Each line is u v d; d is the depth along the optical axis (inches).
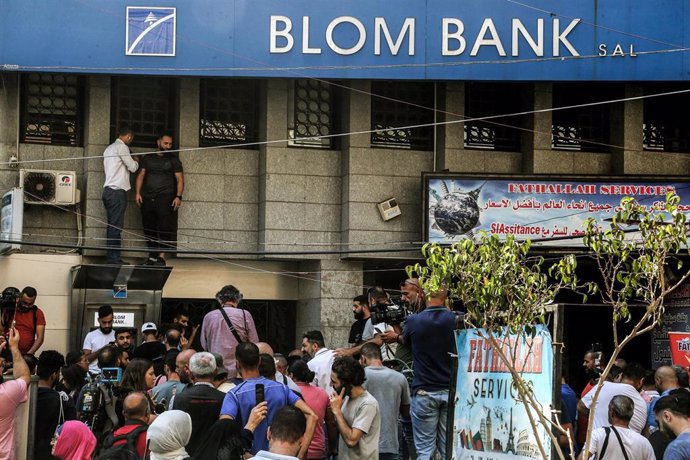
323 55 849.5
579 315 1056.8
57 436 432.8
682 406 405.7
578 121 962.7
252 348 417.7
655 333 929.5
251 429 391.2
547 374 367.2
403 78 855.1
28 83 888.9
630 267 401.4
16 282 857.5
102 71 826.2
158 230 888.9
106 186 864.9
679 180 916.0
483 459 388.8
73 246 789.9
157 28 833.5
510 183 905.5
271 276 947.3
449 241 896.3
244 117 936.3
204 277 927.7
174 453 350.0
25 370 435.2
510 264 378.9
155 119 912.3
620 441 413.7
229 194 925.2
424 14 859.4
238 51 842.2
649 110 968.3
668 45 871.7
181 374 466.0
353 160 922.7
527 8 866.1
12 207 832.9
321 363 538.3
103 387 469.4
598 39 869.2
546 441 366.9
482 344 396.2
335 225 932.0
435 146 943.7
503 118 953.5
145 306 858.8
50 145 889.5
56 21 824.3
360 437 436.1
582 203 910.4
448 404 407.5
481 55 861.2
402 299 568.7
